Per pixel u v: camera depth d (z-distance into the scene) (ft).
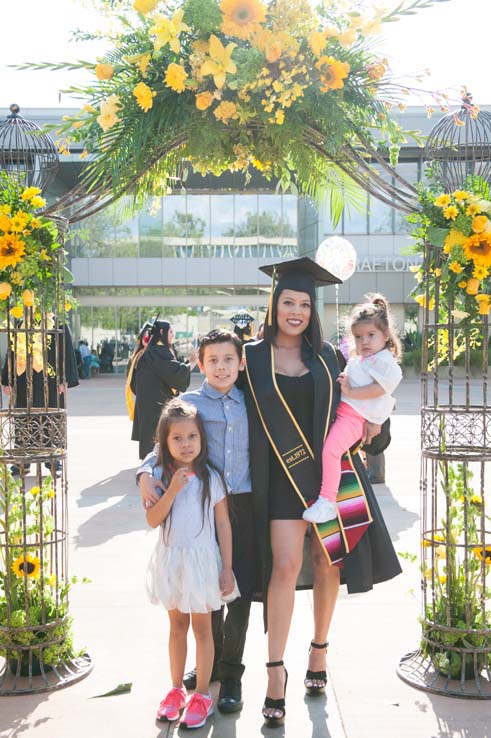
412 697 12.16
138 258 109.50
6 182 12.94
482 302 12.37
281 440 11.80
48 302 13.26
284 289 12.17
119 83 12.55
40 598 13.44
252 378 12.04
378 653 13.89
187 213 108.88
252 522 12.12
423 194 12.89
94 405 64.95
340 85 11.98
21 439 13.26
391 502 26.48
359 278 100.63
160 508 11.29
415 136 13.33
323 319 100.22
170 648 11.80
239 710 11.86
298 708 11.90
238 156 13.30
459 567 13.44
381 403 12.20
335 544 11.94
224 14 11.54
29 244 12.59
